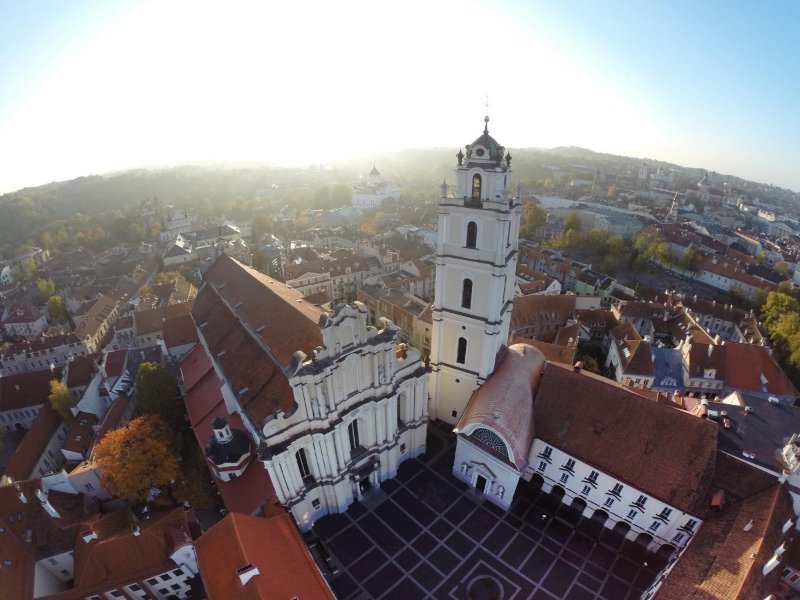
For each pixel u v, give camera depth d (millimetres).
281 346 54938
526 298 113375
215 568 40594
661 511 49844
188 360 81625
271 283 75312
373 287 124250
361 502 58250
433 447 66500
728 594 36844
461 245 54000
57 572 52469
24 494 53781
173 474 61250
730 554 40906
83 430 75500
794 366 96125
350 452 56031
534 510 57594
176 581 49312
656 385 88312
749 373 85688
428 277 136250
